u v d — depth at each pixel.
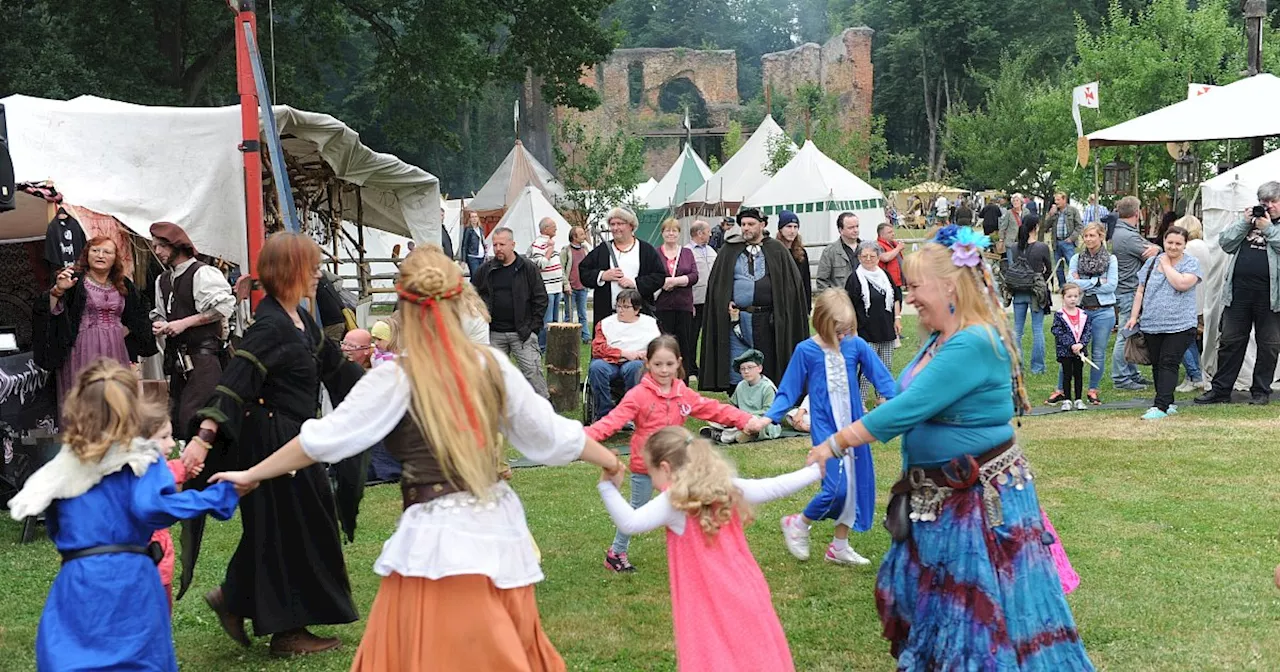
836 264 10.89
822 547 6.37
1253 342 11.55
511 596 3.57
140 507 3.77
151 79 27.91
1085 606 5.31
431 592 3.46
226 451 4.56
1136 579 5.69
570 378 11.35
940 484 3.90
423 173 14.64
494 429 3.58
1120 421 10.01
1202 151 22.72
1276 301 10.43
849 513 5.90
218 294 7.50
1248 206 11.19
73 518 3.83
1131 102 28.14
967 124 43.94
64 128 9.51
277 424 4.60
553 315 16.30
